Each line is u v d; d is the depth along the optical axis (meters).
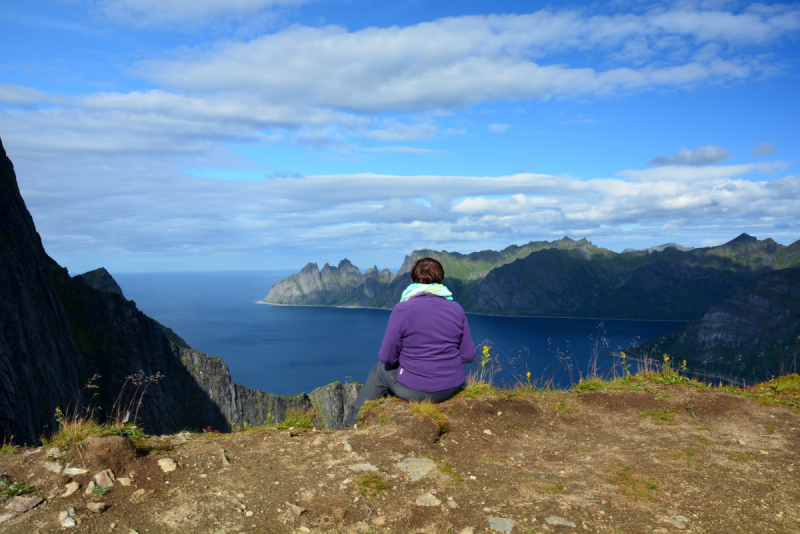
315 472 4.00
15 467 3.76
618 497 3.79
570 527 3.27
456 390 5.91
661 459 4.70
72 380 70.94
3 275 63.78
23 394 53.91
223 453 4.29
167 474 3.81
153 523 3.11
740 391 7.00
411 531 3.16
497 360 7.77
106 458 3.74
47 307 74.31
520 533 3.16
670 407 6.31
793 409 6.17
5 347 55.50
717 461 4.62
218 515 3.23
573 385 7.44
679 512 3.54
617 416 6.15
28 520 3.04
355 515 3.31
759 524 3.35
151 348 97.19
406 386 5.68
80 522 3.04
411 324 5.60
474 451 4.80
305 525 3.15
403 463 4.27
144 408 84.38
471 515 3.41
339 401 87.38
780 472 4.30
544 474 4.30
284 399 103.81
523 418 5.86
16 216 76.56
